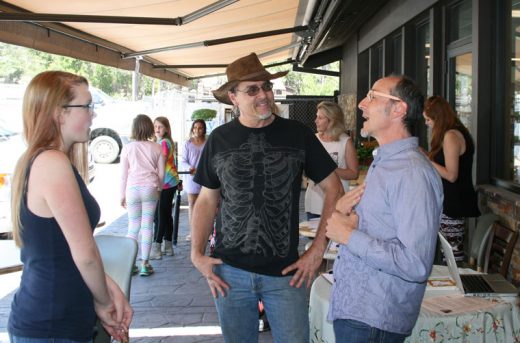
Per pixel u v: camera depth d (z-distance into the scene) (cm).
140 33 782
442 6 641
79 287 195
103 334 230
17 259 292
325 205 259
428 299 265
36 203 187
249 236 247
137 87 1012
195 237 265
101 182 1384
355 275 205
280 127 257
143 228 579
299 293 249
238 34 1018
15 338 192
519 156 455
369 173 214
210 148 262
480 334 247
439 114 421
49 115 195
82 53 729
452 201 409
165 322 449
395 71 923
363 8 926
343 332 206
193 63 1355
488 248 365
